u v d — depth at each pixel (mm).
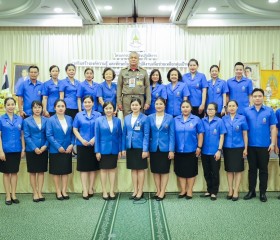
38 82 5477
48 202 4309
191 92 5262
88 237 3170
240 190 4812
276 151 4555
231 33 8016
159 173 4371
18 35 8016
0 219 3670
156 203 4250
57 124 4344
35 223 3541
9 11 7230
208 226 3443
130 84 4836
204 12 7551
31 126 4277
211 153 4406
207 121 4465
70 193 4770
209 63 8047
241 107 5180
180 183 4535
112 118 4438
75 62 8000
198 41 8023
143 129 4379
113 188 4484
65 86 5367
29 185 4766
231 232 3285
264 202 4285
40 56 8047
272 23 7699
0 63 8031
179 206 4117
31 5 6758
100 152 4383
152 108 5039
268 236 3188
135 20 8102
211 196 4414
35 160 4281
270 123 4410
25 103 5398
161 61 7996
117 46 8055
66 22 7715
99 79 8055
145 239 3121
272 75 7914
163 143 4344
